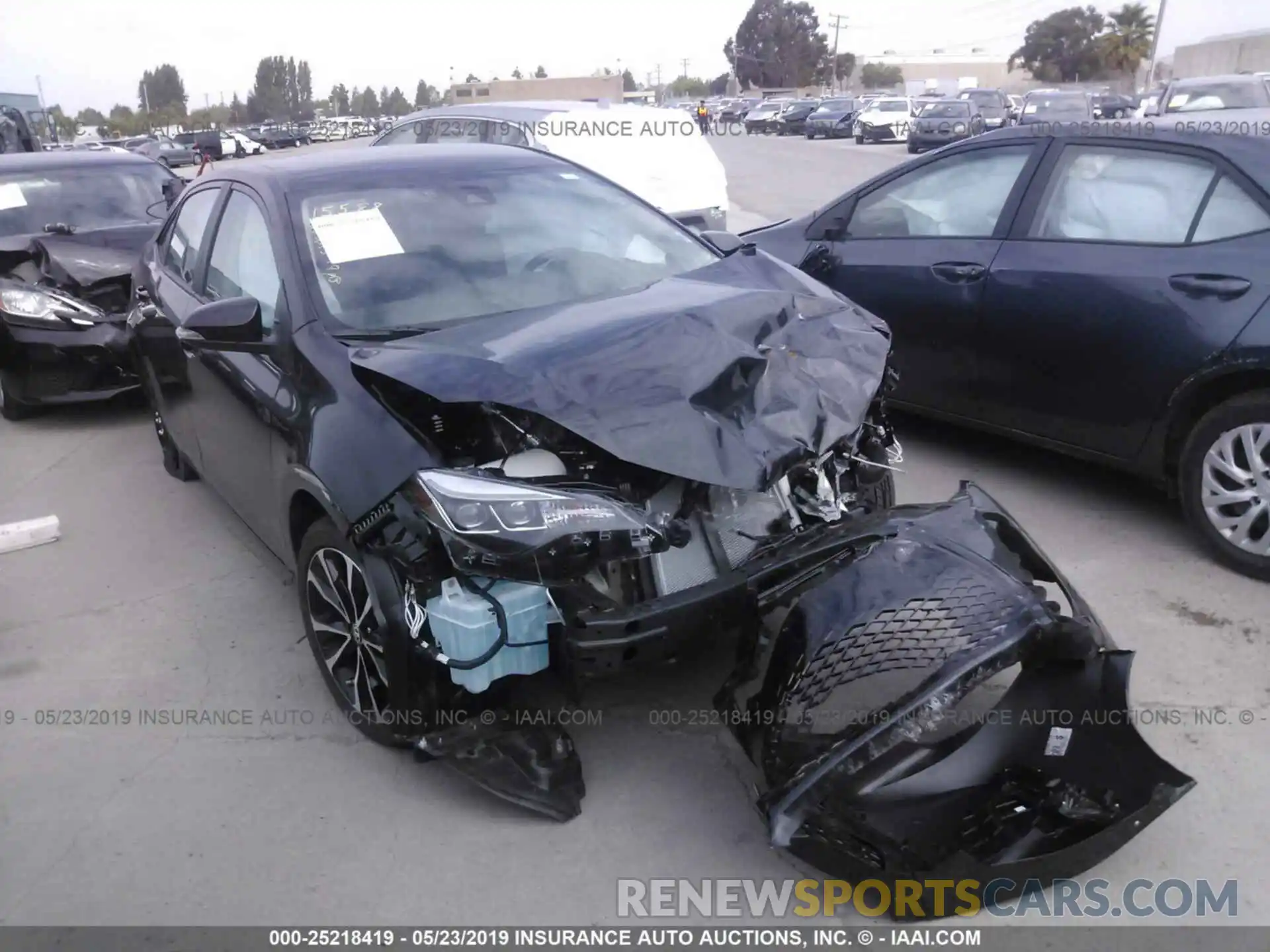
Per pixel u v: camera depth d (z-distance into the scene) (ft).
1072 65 304.50
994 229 16.22
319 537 11.12
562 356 10.01
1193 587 13.53
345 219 12.76
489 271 12.53
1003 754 9.42
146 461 20.62
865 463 11.42
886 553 9.56
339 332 11.39
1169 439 14.34
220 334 11.50
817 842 8.76
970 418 16.96
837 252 18.54
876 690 8.77
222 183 15.21
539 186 14.17
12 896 9.58
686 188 31.55
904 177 17.89
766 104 190.08
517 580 9.09
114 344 22.36
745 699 9.61
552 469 9.62
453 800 10.55
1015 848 8.90
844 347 11.22
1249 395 13.28
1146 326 14.07
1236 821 9.71
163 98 402.93
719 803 10.28
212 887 9.57
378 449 9.81
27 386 22.49
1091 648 9.08
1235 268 13.34
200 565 15.90
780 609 9.72
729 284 12.46
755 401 9.96
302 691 12.53
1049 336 15.25
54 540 16.94
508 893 9.34
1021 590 9.05
